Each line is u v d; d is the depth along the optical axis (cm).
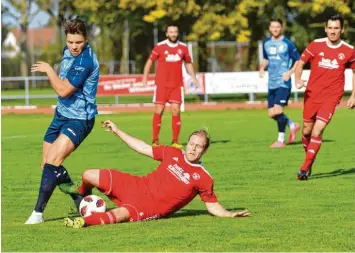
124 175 1449
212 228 1361
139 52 9400
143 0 6562
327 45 2011
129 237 1287
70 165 2433
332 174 2117
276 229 1352
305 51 2033
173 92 2881
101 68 9456
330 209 1562
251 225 1390
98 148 2939
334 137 3198
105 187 1441
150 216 1434
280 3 6938
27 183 2069
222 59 8562
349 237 1282
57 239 1287
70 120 1483
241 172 2175
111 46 10231
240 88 5581
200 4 6650
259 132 3512
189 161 1435
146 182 1443
